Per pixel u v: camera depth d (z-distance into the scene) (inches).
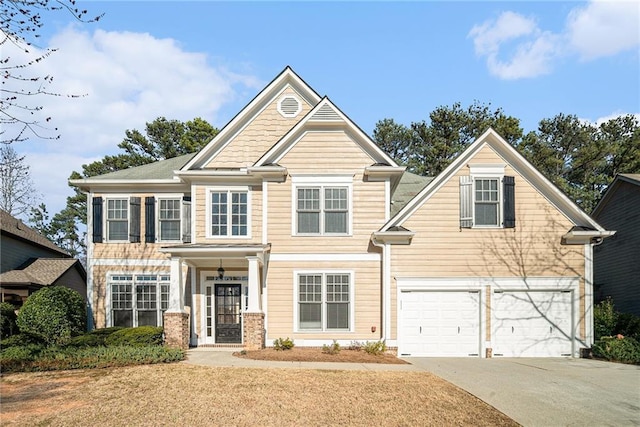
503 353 658.2
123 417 352.8
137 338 654.5
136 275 774.5
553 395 428.5
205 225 733.3
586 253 671.1
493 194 681.0
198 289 749.9
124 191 788.6
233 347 712.4
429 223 676.1
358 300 689.6
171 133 1769.2
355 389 434.0
